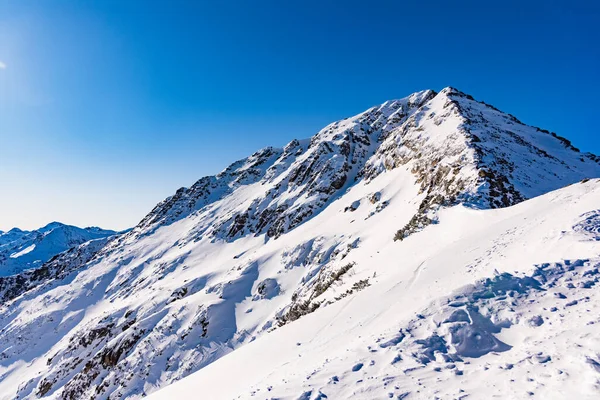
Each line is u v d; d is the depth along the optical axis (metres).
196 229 129.88
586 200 18.66
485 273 13.73
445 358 9.12
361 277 26.95
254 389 10.70
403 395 7.68
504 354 8.79
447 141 56.50
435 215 33.38
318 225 79.94
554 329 8.97
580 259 11.90
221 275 78.44
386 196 67.19
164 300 74.12
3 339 92.75
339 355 10.77
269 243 89.88
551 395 6.34
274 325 52.19
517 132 65.06
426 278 16.56
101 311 97.88
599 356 6.99
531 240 15.97
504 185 36.28
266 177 148.38
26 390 64.75
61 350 72.19
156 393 18.27
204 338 54.41
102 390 50.16
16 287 169.00
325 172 105.88
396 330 10.94
